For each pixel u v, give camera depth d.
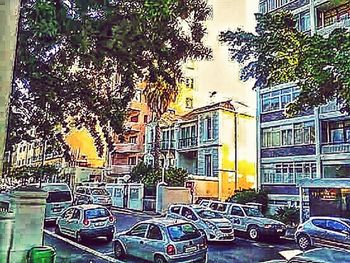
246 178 36.47
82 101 9.89
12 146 10.55
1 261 8.96
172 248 11.80
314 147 27.33
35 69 7.81
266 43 12.87
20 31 5.82
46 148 11.31
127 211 30.75
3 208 10.36
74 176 41.47
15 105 9.76
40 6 5.51
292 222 24.91
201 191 34.06
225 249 16.45
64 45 6.98
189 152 39.19
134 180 36.16
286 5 29.48
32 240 9.44
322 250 6.68
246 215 19.92
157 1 6.41
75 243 16.41
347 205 22.69
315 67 11.78
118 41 6.56
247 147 37.06
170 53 7.88
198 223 18.02
